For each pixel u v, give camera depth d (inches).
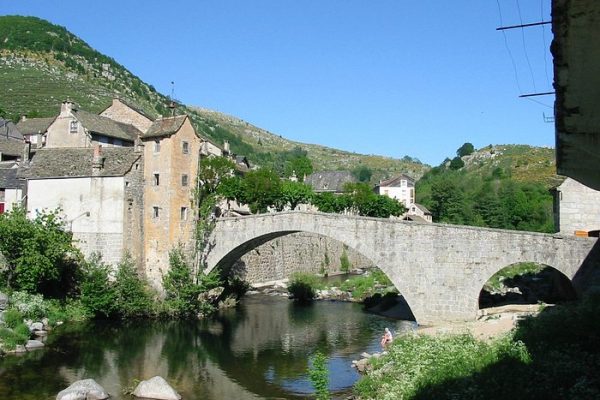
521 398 789.2
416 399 893.8
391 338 1536.7
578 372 854.5
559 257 1660.9
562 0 343.3
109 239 2110.0
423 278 1804.9
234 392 1240.2
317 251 3420.3
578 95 495.5
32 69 7313.0
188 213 2199.8
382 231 1860.2
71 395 1109.1
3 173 2522.1
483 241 1744.6
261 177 3014.3
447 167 7362.2
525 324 1264.8
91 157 2242.9
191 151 2230.6
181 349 1631.4
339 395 1177.4
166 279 2054.6
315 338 1785.2
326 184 5438.0
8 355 1460.4
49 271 1886.1
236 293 2460.6
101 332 1793.8
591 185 914.1
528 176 5679.1
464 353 1093.8
